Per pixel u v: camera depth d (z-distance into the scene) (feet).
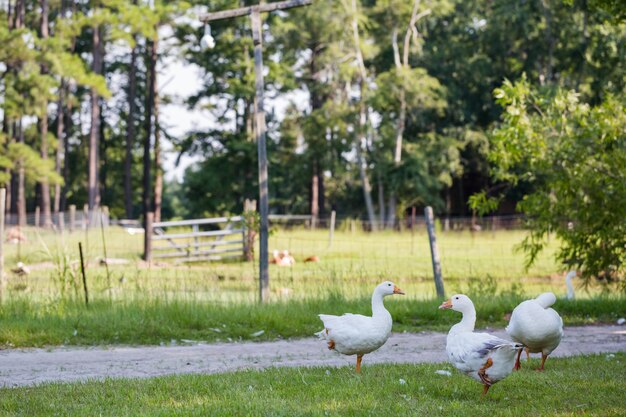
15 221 175.11
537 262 108.27
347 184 245.65
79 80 164.25
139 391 30.53
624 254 64.69
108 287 58.95
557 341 35.63
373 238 143.13
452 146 201.77
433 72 222.48
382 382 32.42
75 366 39.19
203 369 38.19
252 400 28.50
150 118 220.84
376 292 34.04
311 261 108.78
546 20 201.67
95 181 199.41
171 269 94.99
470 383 32.42
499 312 58.39
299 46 221.25
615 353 42.80
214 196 228.22
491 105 215.92
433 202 206.80
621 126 63.26
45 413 27.14
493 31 211.61
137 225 154.61
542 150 64.64
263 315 52.70
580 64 201.36
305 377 33.35
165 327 49.78
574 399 29.14
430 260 110.83
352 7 205.57
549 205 66.23
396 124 221.87
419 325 55.26
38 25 231.09
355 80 229.25
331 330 33.78
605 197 63.16
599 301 62.49
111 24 178.70
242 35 223.92
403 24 218.18
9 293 61.05
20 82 163.12
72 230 127.75
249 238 105.40
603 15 151.94
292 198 265.13
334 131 215.72
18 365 39.47
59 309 53.16
